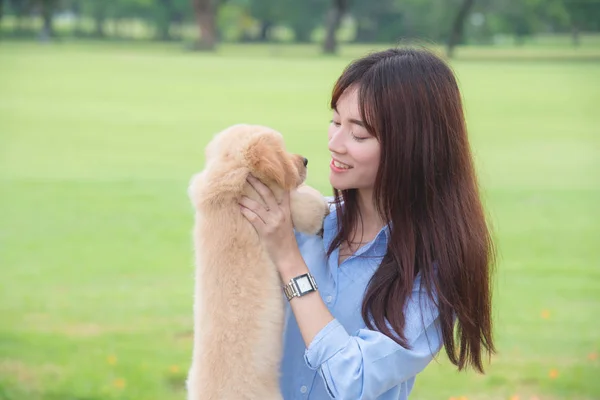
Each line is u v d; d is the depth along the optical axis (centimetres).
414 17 6159
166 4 7512
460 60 4628
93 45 6069
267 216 260
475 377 651
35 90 2984
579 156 1812
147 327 763
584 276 936
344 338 234
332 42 5522
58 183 1449
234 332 272
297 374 270
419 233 247
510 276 936
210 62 4394
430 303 242
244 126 296
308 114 2467
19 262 981
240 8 7438
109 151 1797
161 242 1077
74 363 659
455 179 250
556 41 7419
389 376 233
